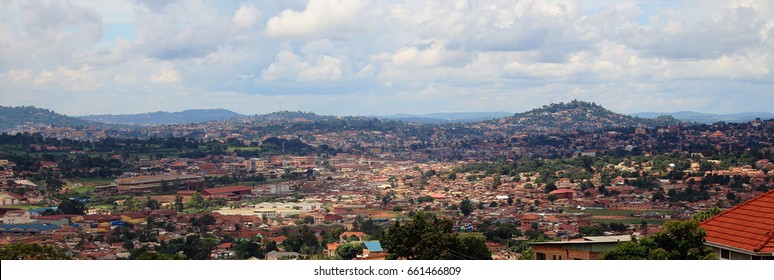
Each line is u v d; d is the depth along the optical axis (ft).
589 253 253.65
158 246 631.97
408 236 279.49
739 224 175.52
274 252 599.16
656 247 194.39
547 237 642.63
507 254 469.57
